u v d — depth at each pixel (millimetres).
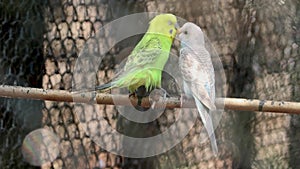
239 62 6609
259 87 6582
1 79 6754
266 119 6648
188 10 6637
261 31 6609
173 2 6645
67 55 6758
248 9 6617
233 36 6637
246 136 6684
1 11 6773
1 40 6785
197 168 6703
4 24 6781
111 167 6789
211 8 6633
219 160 6703
